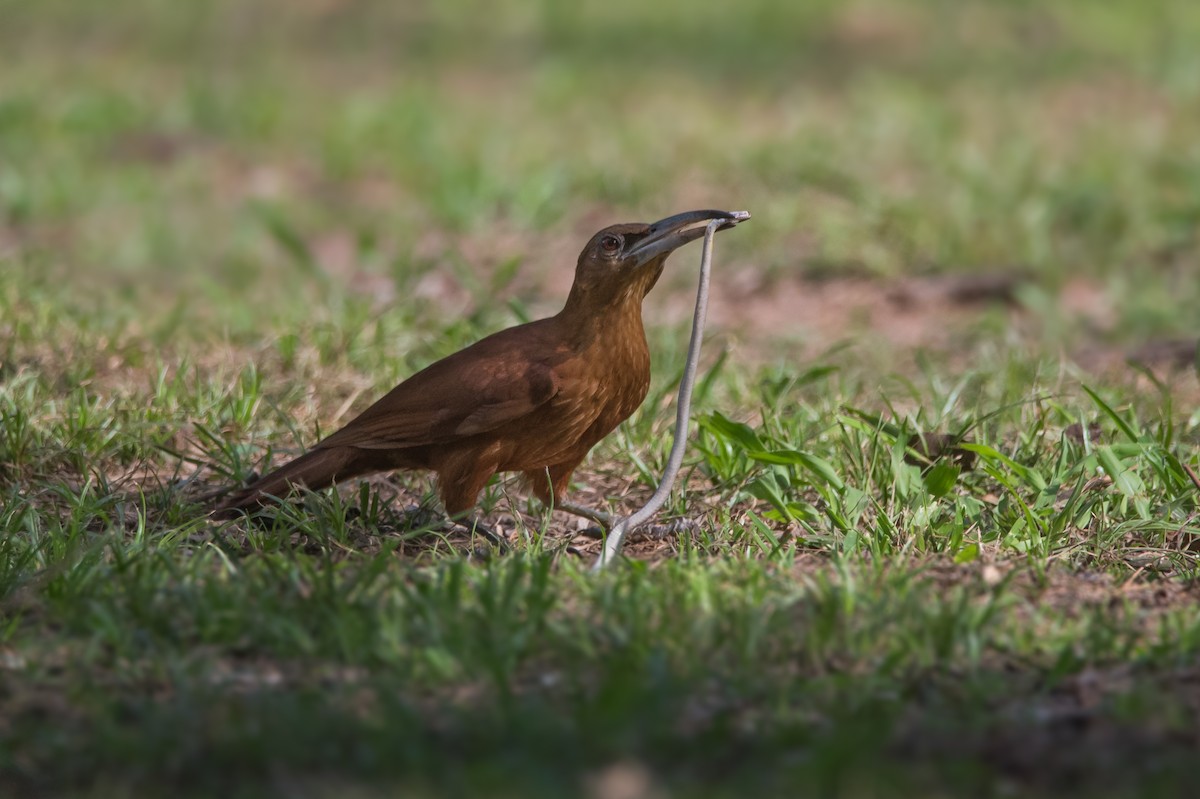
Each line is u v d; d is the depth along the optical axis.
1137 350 15.62
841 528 9.41
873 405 13.02
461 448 9.51
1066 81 31.78
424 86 31.72
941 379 14.05
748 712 6.90
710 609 7.79
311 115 28.20
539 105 29.59
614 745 6.43
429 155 24.56
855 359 15.34
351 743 6.51
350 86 32.09
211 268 19.64
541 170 22.66
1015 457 10.89
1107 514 9.72
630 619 7.59
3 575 8.35
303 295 17.16
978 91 30.59
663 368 14.09
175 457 11.12
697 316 9.46
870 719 6.66
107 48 35.66
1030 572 8.72
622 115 28.11
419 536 9.84
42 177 23.03
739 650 7.32
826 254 19.30
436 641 7.40
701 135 25.27
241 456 11.02
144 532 9.38
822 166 22.52
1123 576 8.84
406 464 9.75
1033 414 12.03
